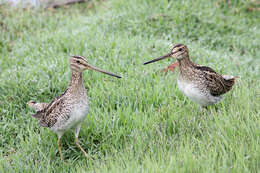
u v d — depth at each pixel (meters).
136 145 9.16
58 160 9.54
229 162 7.66
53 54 13.98
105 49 13.88
